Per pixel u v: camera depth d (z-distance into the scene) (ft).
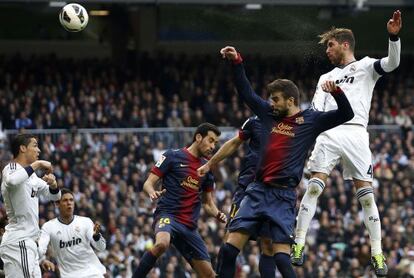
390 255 146.82
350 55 68.28
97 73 194.29
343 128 67.62
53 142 153.89
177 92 194.39
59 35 220.23
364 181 67.62
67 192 81.97
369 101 67.87
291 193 61.05
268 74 195.72
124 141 157.07
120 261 133.80
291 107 61.16
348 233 149.28
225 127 164.66
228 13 201.77
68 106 176.86
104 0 185.57
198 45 215.10
